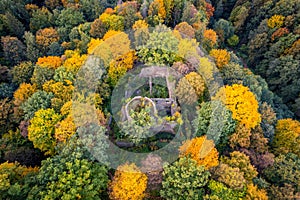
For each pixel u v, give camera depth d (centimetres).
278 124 4934
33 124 4031
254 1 7575
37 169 3853
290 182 3922
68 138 3825
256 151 4231
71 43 5759
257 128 4400
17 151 4128
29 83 5141
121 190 3384
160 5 5775
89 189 3250
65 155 3588
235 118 4162
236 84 4481
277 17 6806
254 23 7750
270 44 6856
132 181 3403
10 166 3703
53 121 4075
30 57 5797
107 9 6250
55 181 3341
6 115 4659
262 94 5600
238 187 3481
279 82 6450
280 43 6469
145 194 3509
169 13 6122
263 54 7025
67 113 4128
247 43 7831
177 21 6300
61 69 4762
